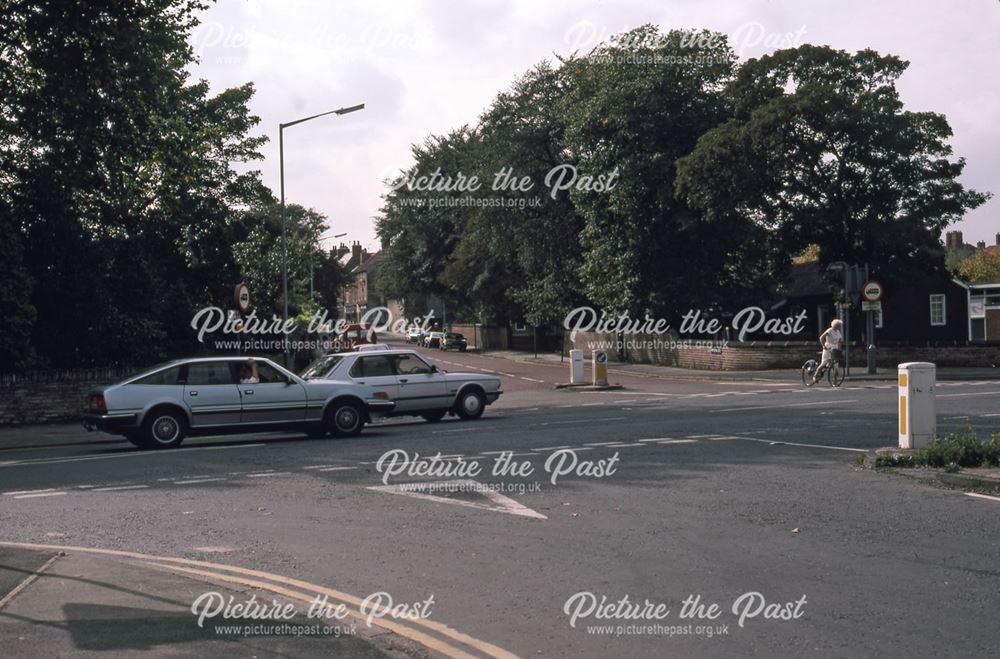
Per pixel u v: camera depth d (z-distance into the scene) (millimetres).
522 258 55250
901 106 36875
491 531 8891
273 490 11672
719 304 45312
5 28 22312
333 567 7656
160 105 24844
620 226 44625
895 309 53344
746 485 11031
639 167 42438
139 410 17094
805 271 56781
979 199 37250
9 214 25797
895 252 38125
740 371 38156
